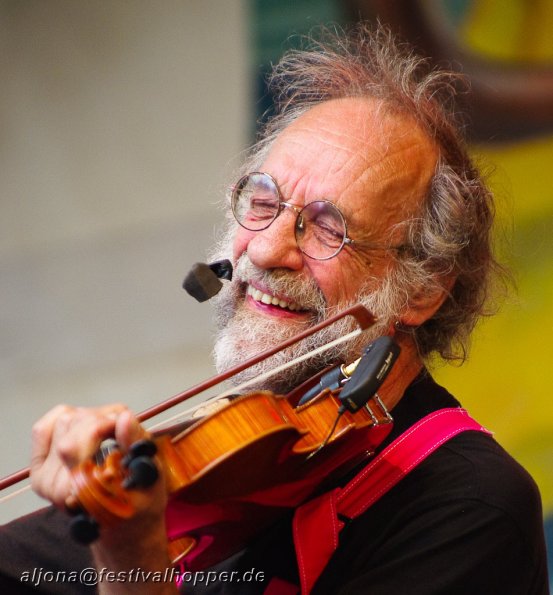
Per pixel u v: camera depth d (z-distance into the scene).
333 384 4.57
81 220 11.01
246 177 5.32
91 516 3.29
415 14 9.22
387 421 4.57
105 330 10.91
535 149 9.16
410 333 5.29
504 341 9.18
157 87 10.62
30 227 11.08
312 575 4.50
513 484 4.70
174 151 10.59
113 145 10.84
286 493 4.47
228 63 10.28
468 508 4.57
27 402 11.05
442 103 6.11
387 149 5.26
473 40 9.21
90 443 3.46
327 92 5.79
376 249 5.17
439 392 5.25
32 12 10.98
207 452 3.87
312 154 5.21
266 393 4.13
